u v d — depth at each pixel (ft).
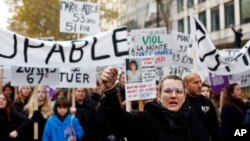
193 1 127.34
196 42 31.45
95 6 29.81
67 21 29.12
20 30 113.50
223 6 113.19
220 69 31.81
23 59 25.99
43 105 27.32
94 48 27.20
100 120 23.67
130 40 31.78
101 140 24.39
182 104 13.06
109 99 11.65
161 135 12.42
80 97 26.45
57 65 26.66
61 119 24.88
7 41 25.77
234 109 25.52
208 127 22.63
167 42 30.66
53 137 24.52
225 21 112.47
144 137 12.40
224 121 25.45
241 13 105.29
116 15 122.83
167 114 12.56
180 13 133.49
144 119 12.46
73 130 24.81
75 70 27.53
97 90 31.24
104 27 120.78
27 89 29.86
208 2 120.16
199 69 34.12
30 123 25.11
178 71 33.12
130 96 24.14
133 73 24.13
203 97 22.82
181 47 32.09
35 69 27.17
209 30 119.75
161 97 12.87
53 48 26.61
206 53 31.60
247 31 102.58
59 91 33.22
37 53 26.30
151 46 30.63
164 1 119.34
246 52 32.68
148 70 24.25
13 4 112.16
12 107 24.76
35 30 110.83
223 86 34.17
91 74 27.66
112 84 11.62
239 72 32.30
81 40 27.17
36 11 110.63
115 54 27.25
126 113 12.05
